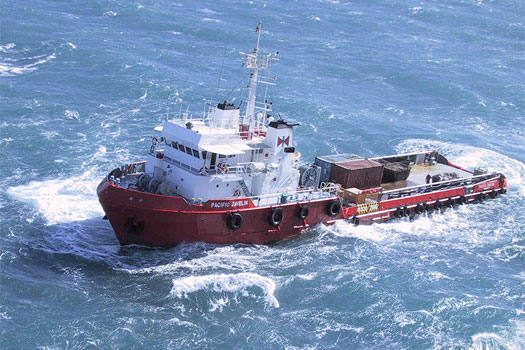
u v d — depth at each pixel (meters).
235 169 44.28
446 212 54.69
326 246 46.19
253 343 34.72
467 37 130.00
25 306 36.53
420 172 59.75
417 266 44.12
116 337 34.38
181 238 43.06
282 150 46.00
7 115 68.06
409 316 37.75
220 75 88.62
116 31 108.00
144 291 39.00
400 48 116.75
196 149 42.81
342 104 83.00
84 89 79.25
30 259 41.75
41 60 88.75
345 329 36.44
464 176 59.50
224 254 43.81
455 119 82.19
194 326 35.84
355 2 154.88
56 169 56.44
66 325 35.03
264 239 45.75
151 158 45.75
